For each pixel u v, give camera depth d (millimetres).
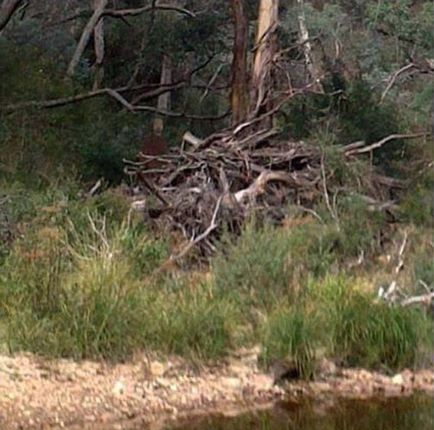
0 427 7176
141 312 8844
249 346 8891
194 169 12883
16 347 8422
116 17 22766
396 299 9578
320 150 13312
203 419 7609
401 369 8766
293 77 20859
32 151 15859
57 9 25984
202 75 25922
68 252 10195
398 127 17078
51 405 7598
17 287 9109
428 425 7664
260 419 7648
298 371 8445
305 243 10867
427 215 12656
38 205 11672
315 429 7496
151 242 10891
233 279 9891
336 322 8844
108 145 16328
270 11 16156
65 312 8680
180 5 24312
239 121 15703
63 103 17594
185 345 8594
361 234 11516
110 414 7559
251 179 12711
